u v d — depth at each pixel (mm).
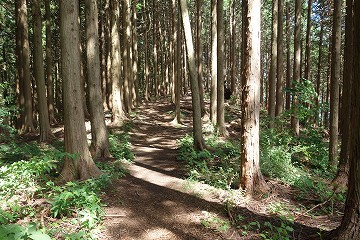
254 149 6375
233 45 25688
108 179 6852
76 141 6859
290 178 7449
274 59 14773
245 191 6383
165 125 17453
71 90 6801
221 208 5797
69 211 4949
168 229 4992
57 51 26625
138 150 11609
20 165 6352
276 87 16469
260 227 5055
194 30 32344
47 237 2414
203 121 16906
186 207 5898
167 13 30078
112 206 5742
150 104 26203
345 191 7047
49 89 18844
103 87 22172
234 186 6918
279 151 9109
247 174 6402
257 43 6227
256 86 6285
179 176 8000
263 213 5586
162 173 8352
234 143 12297
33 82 22875
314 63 28094
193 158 9477
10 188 5660
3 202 5164
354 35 3795
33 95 22594
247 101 6324
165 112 21828
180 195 6547
